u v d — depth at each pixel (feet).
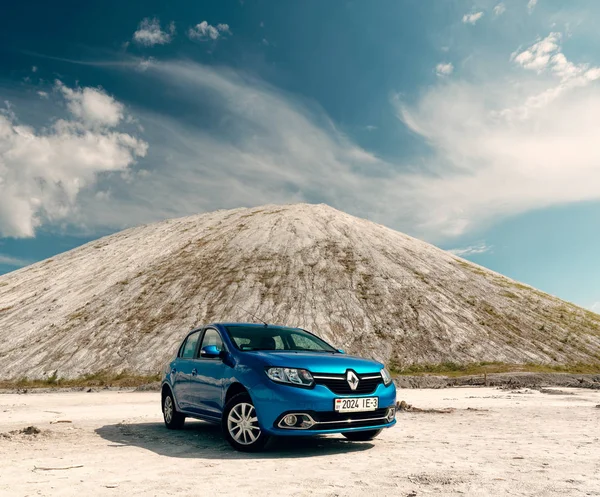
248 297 242.58
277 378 22.33
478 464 19.83
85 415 48.32
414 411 48.01
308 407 21.71
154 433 30.42
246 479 17.16
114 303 253.03
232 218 364.58
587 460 20.75
